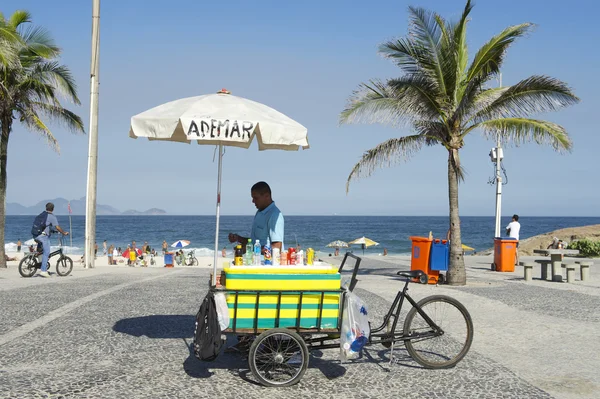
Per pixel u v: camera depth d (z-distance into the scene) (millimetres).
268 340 5473
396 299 6035
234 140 5625
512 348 7004
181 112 5777
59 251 16469
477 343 7289
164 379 5441
